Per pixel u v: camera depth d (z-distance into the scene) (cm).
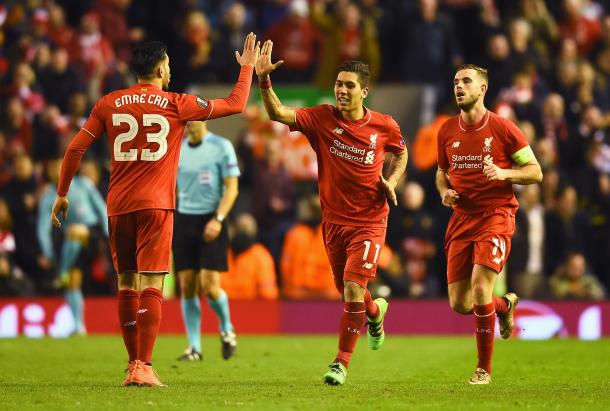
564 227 6094
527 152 3184
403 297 5856
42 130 6544
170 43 7506
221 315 4178
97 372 3588
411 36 7088
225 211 4088
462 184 3225
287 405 2583
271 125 6706
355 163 3125
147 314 2927
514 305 3388
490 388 3031
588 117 6731
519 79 6731
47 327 5694
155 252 2927
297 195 6644
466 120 3231
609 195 6412
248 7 7600
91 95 6750
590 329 5734
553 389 3016
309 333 5809
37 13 7106
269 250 6300
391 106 6931
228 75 7062
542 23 7394
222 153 4131
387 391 2927
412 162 6819
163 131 2939
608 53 7431
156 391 2850
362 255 3098
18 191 6069
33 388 2964
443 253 6041
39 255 6028
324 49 6956
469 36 7294
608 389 3041
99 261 5797
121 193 2934
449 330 5819
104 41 7044
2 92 6794
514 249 5872
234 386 3052
